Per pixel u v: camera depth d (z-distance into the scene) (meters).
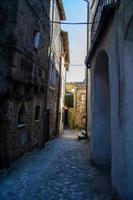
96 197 4.99
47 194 5.13
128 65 4.24
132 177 4.12
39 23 9.36
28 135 8.74
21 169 7.14
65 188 5.55
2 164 6.32
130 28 4.02
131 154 4.17
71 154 10.20
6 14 6.86
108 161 7.87
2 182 5.79
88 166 7.89
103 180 6.25
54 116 15.73
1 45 6.55
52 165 7.95
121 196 4.29
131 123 4.20
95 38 6.61
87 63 9.76
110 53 5.34
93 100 8.11
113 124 5.01
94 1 11.91
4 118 6.48
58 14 15.41
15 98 7.14
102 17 5.27
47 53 11.47
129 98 4.22
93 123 8.05
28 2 7.84
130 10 3.81
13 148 7.00
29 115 8.83
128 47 4.25
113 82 5.05
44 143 11.88
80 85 29.25
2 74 6.24
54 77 14.81
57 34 15.23
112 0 5.64
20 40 7.20
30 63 8.35
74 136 18.69
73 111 29.38
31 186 5.64
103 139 7.95
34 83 8.93
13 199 4.79
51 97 13.88
